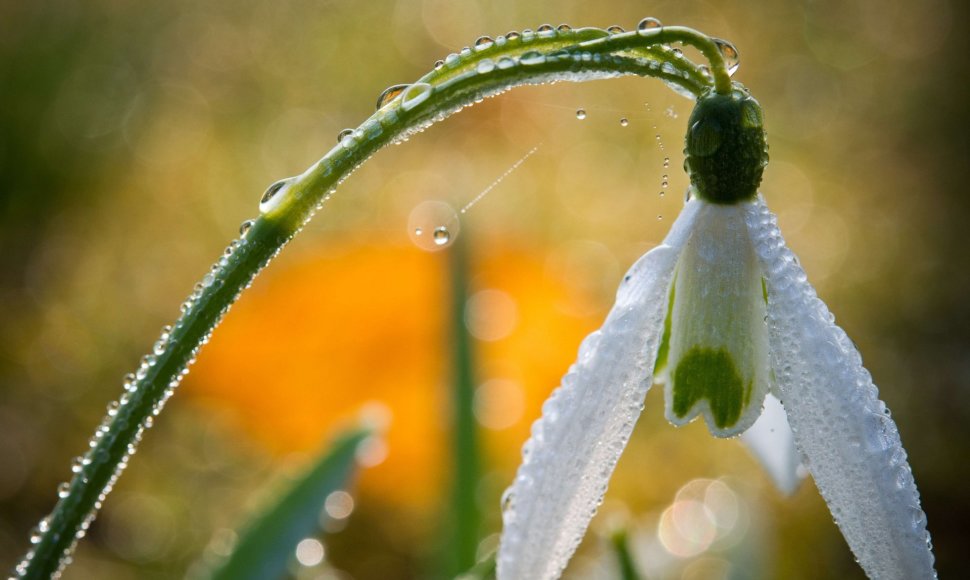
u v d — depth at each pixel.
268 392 0.27
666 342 0.16
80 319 0.32
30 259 0.34
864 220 0.36
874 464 0.15
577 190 0.35
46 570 0.16
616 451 0.15
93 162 0.35
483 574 0.18
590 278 0.32
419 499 0.27
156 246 0.34
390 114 0.16
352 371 0.27
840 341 0.16
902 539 0.15
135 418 0.16
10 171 0.34
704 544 0.24
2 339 0.31
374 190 0.35
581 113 0.18
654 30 0.16
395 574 0.26
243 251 0.16
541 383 0.28
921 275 0.34
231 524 0.27
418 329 0.27
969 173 0.36
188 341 0.16
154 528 0.27
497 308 0.28
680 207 0.35
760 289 0.16
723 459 0.28
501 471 0.27
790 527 0.27
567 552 0.15
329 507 0.22
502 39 0.16
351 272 0.27
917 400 0.30
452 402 0.20
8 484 0.29
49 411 0.30
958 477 0.28
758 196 0.16
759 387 0.16
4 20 0.36
